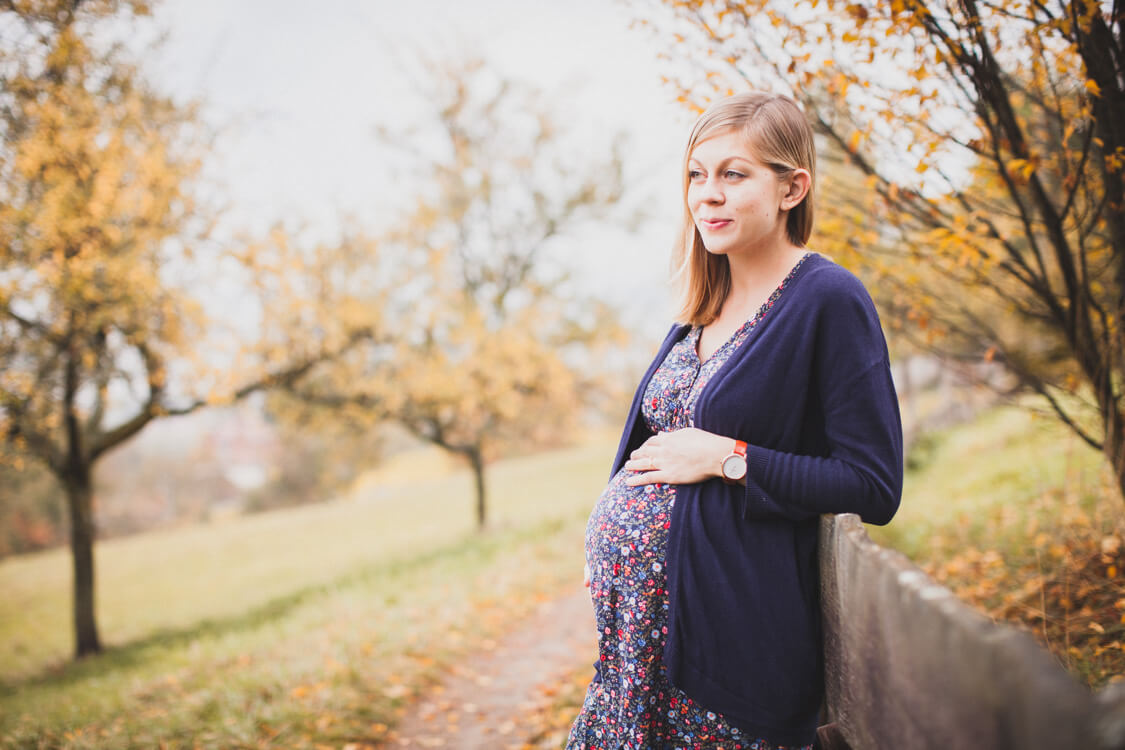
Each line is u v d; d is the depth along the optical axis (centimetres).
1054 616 324
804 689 128
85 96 720
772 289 142
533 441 1694
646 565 140
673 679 132
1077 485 521
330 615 788
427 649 577
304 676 486
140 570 2014
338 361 1155
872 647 100
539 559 1011
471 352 1200
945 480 1005
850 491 122
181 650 822
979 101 265
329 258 1073
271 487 3719
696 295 154
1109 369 299
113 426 1048
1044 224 287
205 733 396
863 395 124
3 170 675
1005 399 378
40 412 852
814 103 300
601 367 1430
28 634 1423
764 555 129
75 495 989
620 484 151
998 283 354
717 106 141
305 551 1959
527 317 1311
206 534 2494
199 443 4256
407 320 1195
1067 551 376
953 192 294
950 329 365
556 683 493
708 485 135
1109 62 244
